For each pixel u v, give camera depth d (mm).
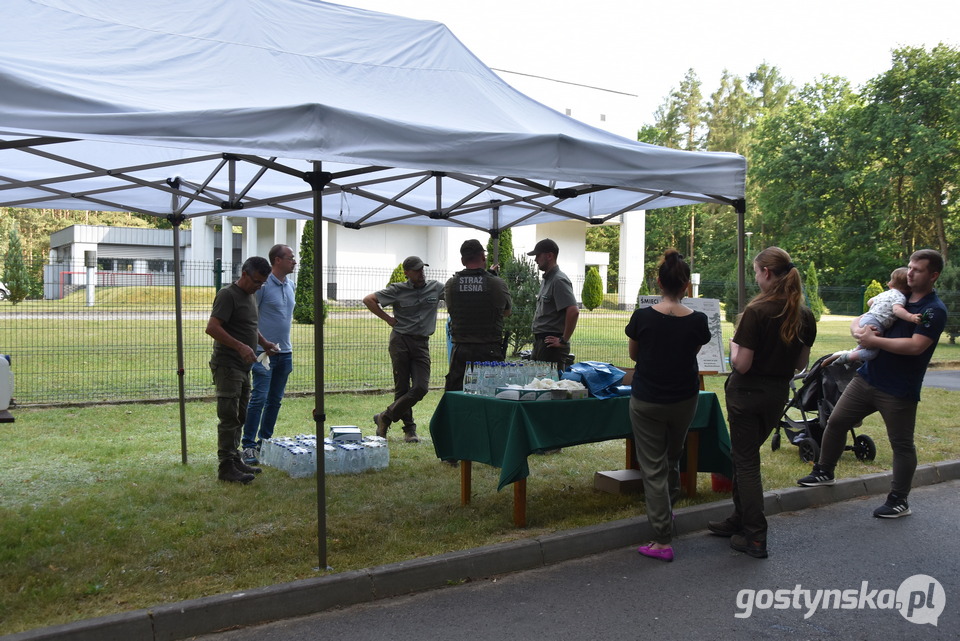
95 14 4668
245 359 5617
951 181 35375
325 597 3855
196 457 6766
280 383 6887
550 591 4090
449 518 5086
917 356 5215
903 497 5465
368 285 26578
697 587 4133
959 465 6840
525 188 5918
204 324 15930
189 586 3855
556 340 6816
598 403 5211
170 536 4598
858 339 5324
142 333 15031
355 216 7957
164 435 7727
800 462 6914
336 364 12953
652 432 4539
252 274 5730
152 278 20047
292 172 4234
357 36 5559
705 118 63062
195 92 4105
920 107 35125
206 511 5148
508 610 3824
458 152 4094
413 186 6391
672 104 64562
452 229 31578
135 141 3404
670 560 4562
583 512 5273
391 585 4035
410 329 7348
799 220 41688
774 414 4543
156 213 6703
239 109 3535
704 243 57844
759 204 45062
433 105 4949
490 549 4398
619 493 5695
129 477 5984
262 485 5844
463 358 6625
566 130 5387
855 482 6160
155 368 12195
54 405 9320
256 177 5266
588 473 6457
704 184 5238
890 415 5367
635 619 3703
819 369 6781
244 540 4555
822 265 42344
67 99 3316
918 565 4477
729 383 4613
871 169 38188
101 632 3324
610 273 63031
